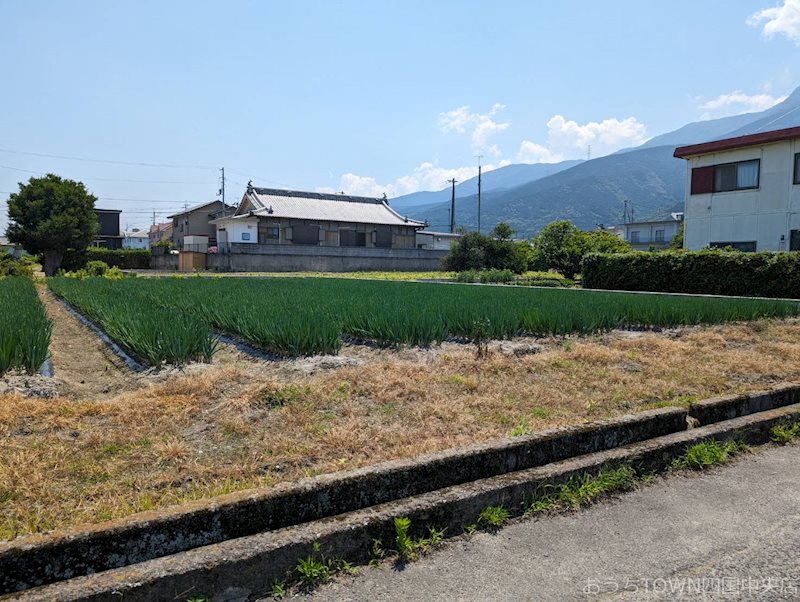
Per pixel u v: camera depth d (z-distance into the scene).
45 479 2.79
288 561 2.17
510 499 2.78
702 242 20.36
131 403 4.07
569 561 2.33
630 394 4.66
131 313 7.62
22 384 4.61
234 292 13.12
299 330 6.02
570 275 29.00
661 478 3.26
